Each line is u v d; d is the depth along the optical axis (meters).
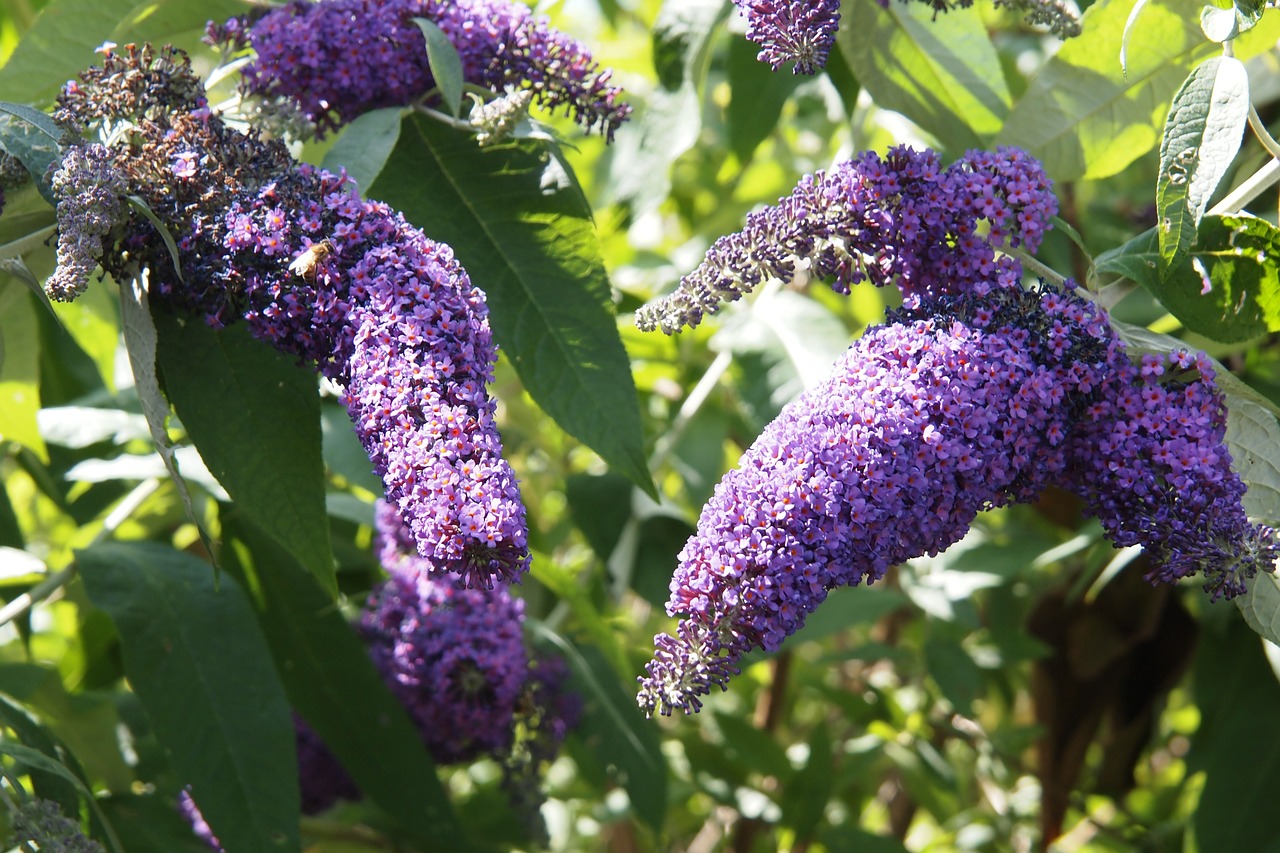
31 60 1.01
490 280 0.95
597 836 1.53
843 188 0.88
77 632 1.17
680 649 0.82
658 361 1.30
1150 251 0.92
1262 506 0.89
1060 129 1.01
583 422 0.94
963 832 1.37
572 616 1.17
